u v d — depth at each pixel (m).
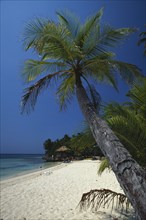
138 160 4.37
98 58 5.47
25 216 7.65
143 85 4.73
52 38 4.75
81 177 17.75
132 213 7.02
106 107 4.70
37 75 6.05
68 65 5.43
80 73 5.18
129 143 4.30
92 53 5.46
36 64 5.79
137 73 5.48
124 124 4.29
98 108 4.99
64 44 4.91
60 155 66.62
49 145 84.00
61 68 5.66
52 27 4.77
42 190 12.51
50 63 5.60
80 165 33.31
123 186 2.91
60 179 17.08
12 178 21.72
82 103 4.43
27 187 13.79
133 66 5.44
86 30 5.45
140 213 2.55
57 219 7.06
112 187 12.19
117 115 4.48
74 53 5.07
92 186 12.98
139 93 4.79
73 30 5.43
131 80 5.46
